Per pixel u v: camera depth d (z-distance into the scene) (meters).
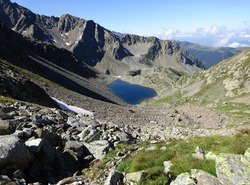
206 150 12.83
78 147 16.08
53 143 15.27
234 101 132.25
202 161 10.40
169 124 63.16
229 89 161.12
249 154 8.70
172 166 10.59
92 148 16.88
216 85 188.50
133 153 15.98
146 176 9.59
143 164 11.63
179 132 34.00
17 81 45.38
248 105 106.50
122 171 12.09
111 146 18.23
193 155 11.72
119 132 24.55
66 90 94.62
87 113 61.62
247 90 146.25
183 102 189.12
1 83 39.22
